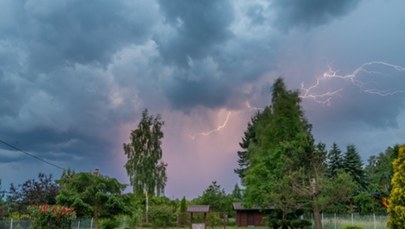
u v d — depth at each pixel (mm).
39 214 19453
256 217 50312
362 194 33312
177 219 41938
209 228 42688
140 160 50594
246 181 29656
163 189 51250
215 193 62844
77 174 24719
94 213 24094
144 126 52000
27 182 29312
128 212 25047
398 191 13938
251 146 34344
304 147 25078
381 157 49250
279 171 26969
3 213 24156
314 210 24266
